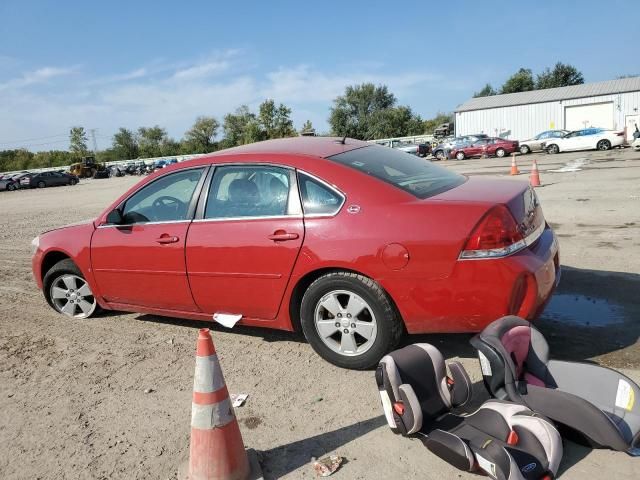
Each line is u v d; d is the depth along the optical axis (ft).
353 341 12.26
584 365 9.93
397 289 11.36
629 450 8.75
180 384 12.71
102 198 73.41
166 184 14.78
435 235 10.97
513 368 9.78
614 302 15.46
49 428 11.18
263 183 13.17
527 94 137.18
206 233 13.66
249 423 10.78
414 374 9.82
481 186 12.66
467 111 136.36
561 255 21.06
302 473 9.11
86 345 15.51
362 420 10.53
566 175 51.08
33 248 17.92
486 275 10.68
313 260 12.12
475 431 9.05
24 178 137.28
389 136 259.60
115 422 11.22
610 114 121.29
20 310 19.34
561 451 8.46
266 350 14.20
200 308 14.39
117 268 15.51
